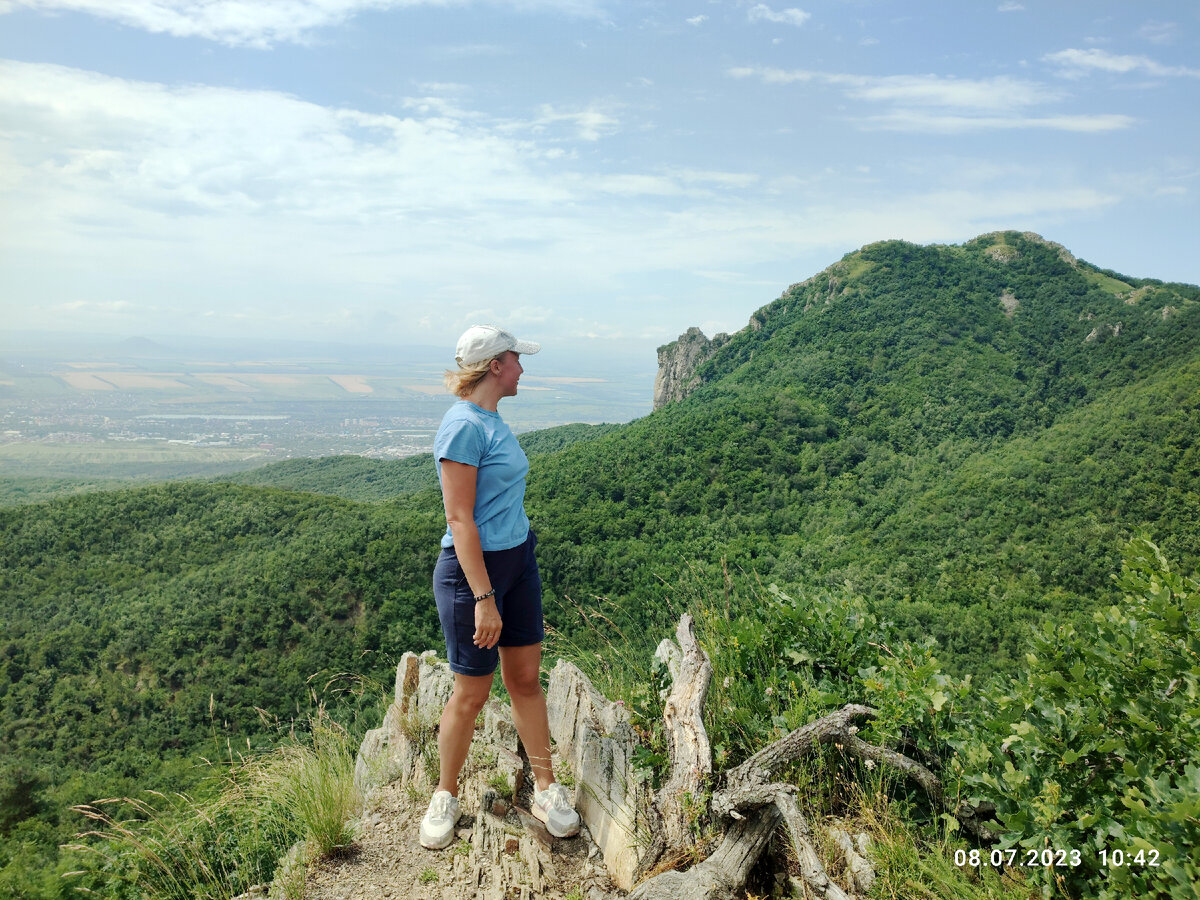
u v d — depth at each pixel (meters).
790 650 3.26
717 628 3.51
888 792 2.51
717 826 2.18
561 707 3.38
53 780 28.28
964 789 2.39
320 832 2.63
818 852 2.16
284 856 2.78
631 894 1.95
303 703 33.06
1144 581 2.54
